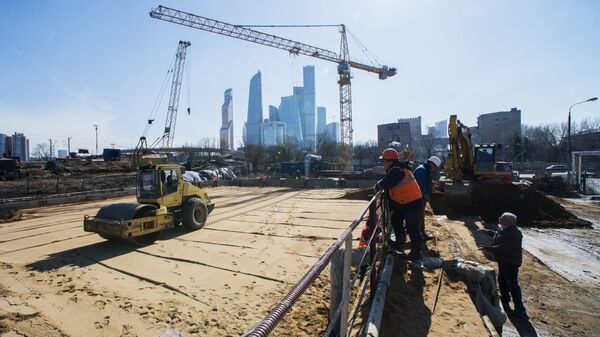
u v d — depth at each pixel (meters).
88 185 24.69
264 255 7.51
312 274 1.82
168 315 4.76
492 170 18.06
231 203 17.52
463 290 4.89
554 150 68.81
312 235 9.32
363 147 87.69
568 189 26.47
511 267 6.55
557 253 10.64
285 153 66.56
